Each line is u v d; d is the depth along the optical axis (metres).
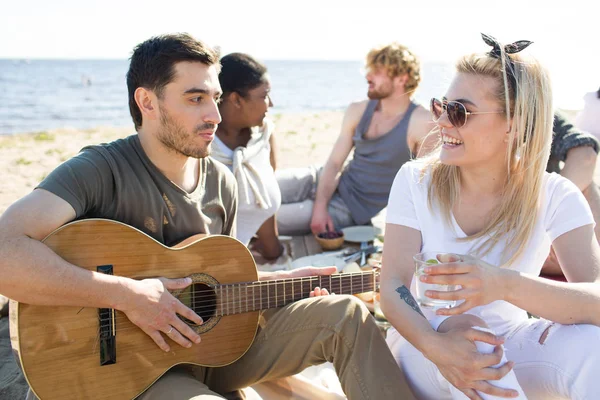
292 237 5.00
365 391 2.11
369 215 4.99
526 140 2.15
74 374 2.10
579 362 1.94
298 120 19.20
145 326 2.15
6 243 1.93
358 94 45.22
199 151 2.30
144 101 2.27
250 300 2.50
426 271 1.98
